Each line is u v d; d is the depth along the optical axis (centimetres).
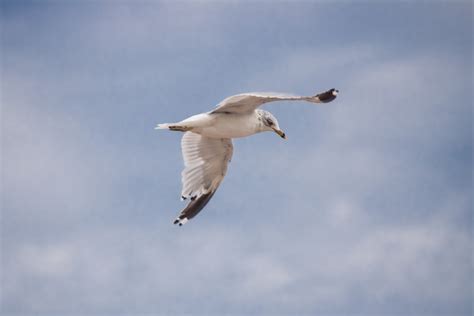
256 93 1509
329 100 1527
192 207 1833
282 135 1703
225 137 1694
